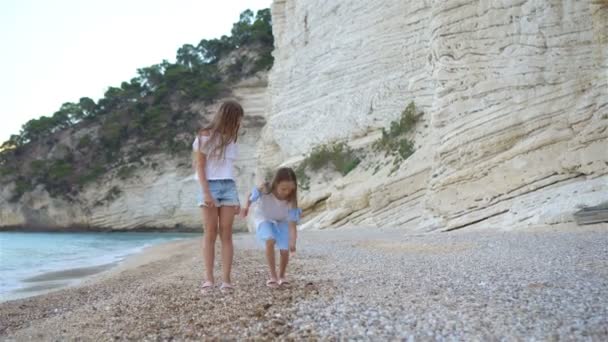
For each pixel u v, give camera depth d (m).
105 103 84.62
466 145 16.25
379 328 3.91
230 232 6.21
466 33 17.14
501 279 5.94
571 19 15.09
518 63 15.81
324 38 38.62
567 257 7.70
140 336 4.18
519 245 9.91
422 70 28.92
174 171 65.44
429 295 5.13
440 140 17.42
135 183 66.06
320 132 36.84
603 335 3.47
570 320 3.84
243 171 61.00
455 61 17.33
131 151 68.38
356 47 34.50
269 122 45.78
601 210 12.15
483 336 3.55
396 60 31.05
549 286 5.25
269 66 69.19
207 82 71.56
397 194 23.41
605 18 14.52
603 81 14.39
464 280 6.05
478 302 4.62
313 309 4.70
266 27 81.38
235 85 69.81
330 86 36.94
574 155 14.27
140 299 6.31
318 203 32.22
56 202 69.19
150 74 87.19
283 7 47.75
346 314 4.41
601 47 14.62
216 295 5.82
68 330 4.80
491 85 16.33
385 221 23.28
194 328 4.31
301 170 35.09
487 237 12.16
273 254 6.41
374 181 25.61
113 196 66.50
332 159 33.22
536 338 3.45
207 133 6.01
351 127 33.47
